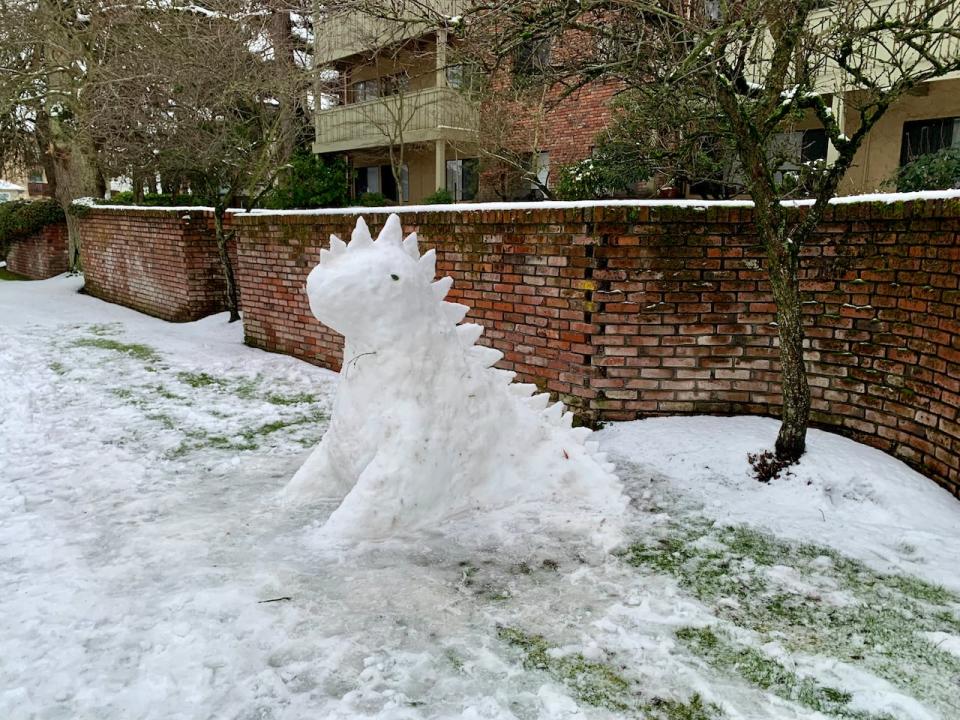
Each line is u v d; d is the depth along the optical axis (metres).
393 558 4.11
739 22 4.22
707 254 6.03
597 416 6.43
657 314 6.18
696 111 6.00
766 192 4.89
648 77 6.15
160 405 7.80
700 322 6.16
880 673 3.12
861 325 5.51
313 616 3.50
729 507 4.88
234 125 14.83
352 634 3.35
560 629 3.43
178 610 3.54
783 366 5.14
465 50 6.23
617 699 2.92
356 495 4.39
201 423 7.12
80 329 13.14
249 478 5.57
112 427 6.97
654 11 4.57
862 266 5.45
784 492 5.03
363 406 4.54
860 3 5.05
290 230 9.77
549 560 4.12
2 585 3.82
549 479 4.89
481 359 5.12
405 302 4.42
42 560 4.12
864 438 5.59
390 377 4.46
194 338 12.07
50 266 21.94
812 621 3.54
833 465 5.09
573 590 3.80
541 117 12.10
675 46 5.14
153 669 3.06
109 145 18.25
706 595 3.77
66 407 7.72
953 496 4.81
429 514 4.49
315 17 9.25
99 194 22.03
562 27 5.18
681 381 6.28
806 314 5.78
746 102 5.21
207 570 3.96
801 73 4.88
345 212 8.76
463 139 16.17
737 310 6.09
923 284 5.02
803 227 4.96
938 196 4.79
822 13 6.56
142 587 3.79
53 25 16.66
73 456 6.09
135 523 4.67
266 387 8.62
